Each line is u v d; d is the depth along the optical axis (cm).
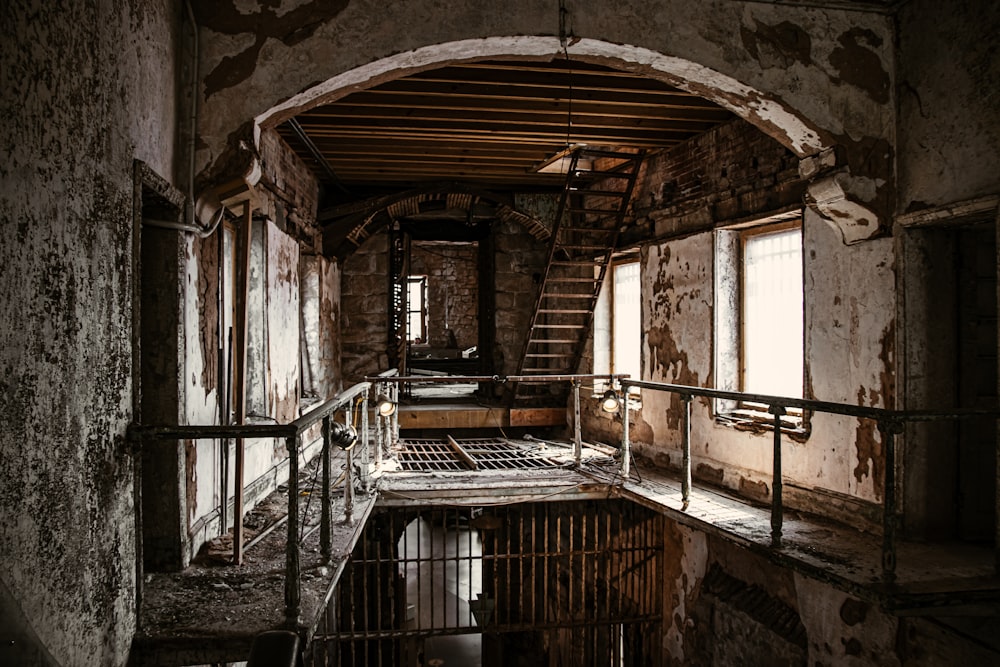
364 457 502
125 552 262
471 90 497
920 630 347
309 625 265
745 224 530
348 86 376
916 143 393
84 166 234
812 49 403
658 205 646
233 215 401
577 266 765
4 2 184
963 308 400
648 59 395
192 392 351
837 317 436
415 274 1758
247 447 444
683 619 539
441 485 529
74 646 222
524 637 781
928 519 389
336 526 410
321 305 714
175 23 334
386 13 366
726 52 395
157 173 306
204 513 372
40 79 204
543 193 825
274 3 356
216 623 268
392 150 660
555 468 600
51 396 211
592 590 674
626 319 732
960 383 399
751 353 539
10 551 187
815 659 411
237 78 350
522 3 375
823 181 411
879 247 408
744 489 511
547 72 477
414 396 964
